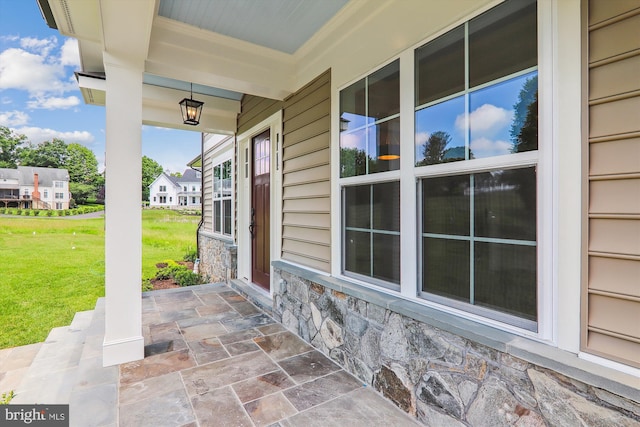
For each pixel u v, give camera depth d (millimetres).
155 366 2469
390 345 2021
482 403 1498
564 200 1283
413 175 1978
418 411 1818
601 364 1167
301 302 3090
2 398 2371
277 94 3410
